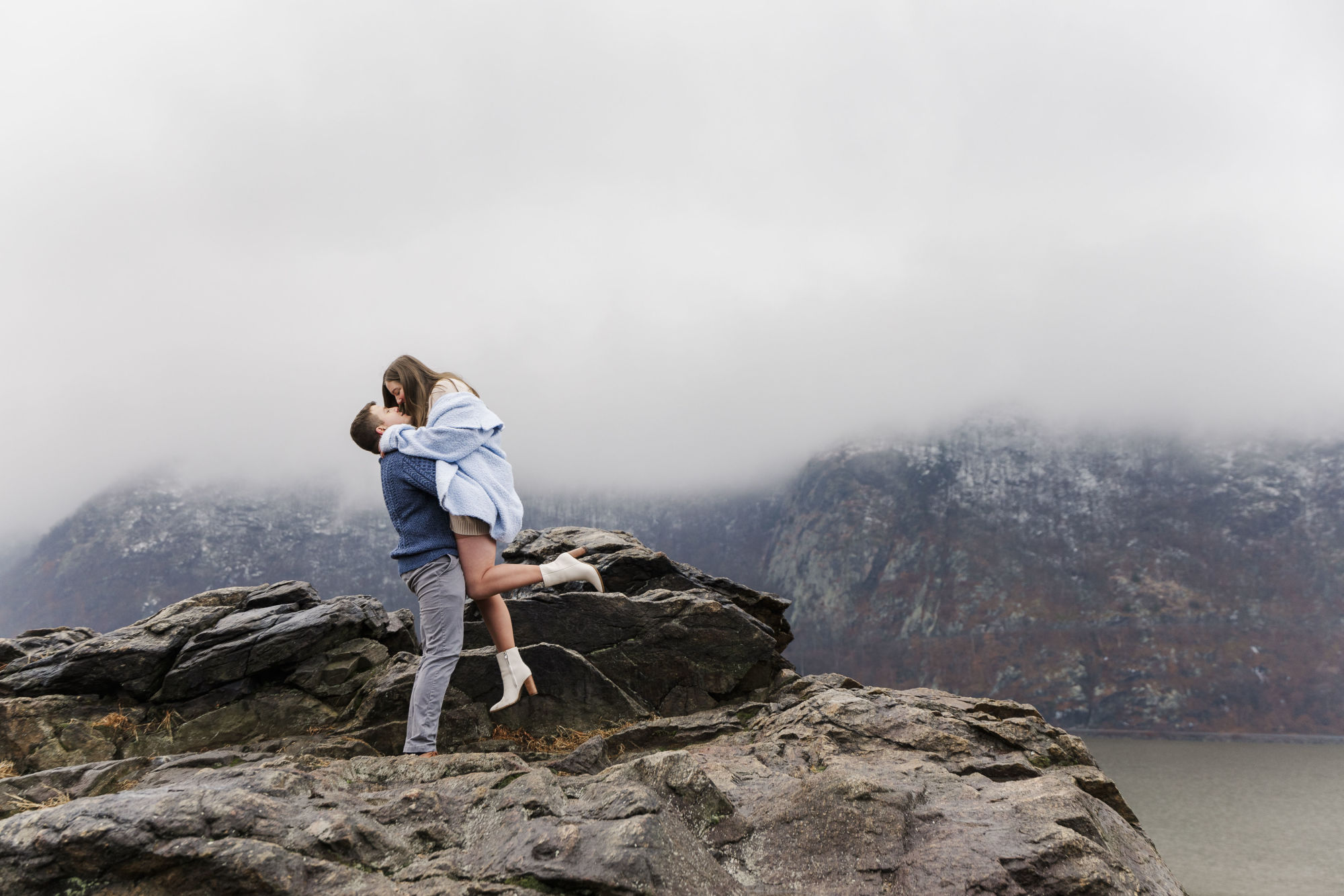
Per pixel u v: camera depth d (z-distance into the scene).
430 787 3.62
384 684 6.89
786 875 3.34
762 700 7.71
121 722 6.86
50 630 8.35
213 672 7.05
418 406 5.14
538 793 3.41
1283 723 159.62
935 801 4.00
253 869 2.68
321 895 2.72
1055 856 3.31
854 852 3.42
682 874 2.97
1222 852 65.06
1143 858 4.12
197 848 2.71
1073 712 176.12
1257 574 198.00
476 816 3.38
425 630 4.81
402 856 3.08
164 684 7.04
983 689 189.12
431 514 4.85
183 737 6.87
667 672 7.64
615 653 7.64
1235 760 125.31
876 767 4.88
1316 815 78.12
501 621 4.93
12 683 7.07
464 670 6.82
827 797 3.71
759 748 5.65
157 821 2.78
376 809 3.35
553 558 9.34
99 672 7.04
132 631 7.55
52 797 3.95
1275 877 57.81
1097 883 3.21
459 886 2.86
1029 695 183.12
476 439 4.84
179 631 7.55
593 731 6.81
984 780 4.56
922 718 5.79
